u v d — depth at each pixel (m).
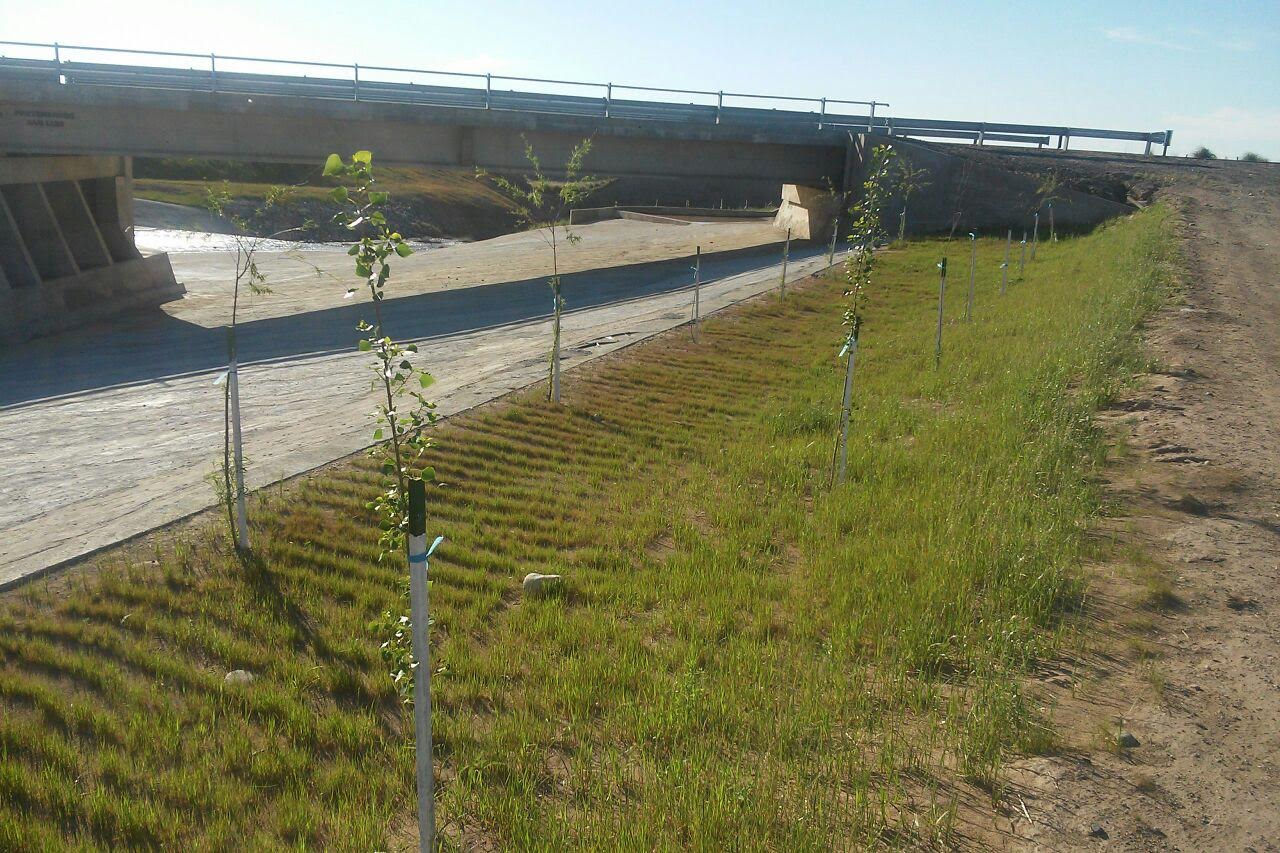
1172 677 6.88
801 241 43.06
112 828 5.44
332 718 6.53
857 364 18.86
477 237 76.25
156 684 6.84
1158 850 5.07
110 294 30.70
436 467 12.05
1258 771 5.76
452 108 35.75
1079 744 6.07
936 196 41.97
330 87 36.03
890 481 11.55
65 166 31.72
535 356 19.52
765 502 11.45
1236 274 25.27
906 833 5.27
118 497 11.43
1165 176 46.69
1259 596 8.15
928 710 6.62
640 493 11.73
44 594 8.23
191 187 66.69
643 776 5.91
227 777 5.95
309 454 12.40
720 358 19.56
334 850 5.24
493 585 8.86
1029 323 20.62
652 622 8.26
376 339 5.98
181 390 18.97
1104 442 12.07
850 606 8.29
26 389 19.83
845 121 44.56
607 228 53.84
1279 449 11.92
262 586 8.51
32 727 6.27
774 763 5.95
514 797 5.65
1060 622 7.73
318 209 66.94
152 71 34.28
